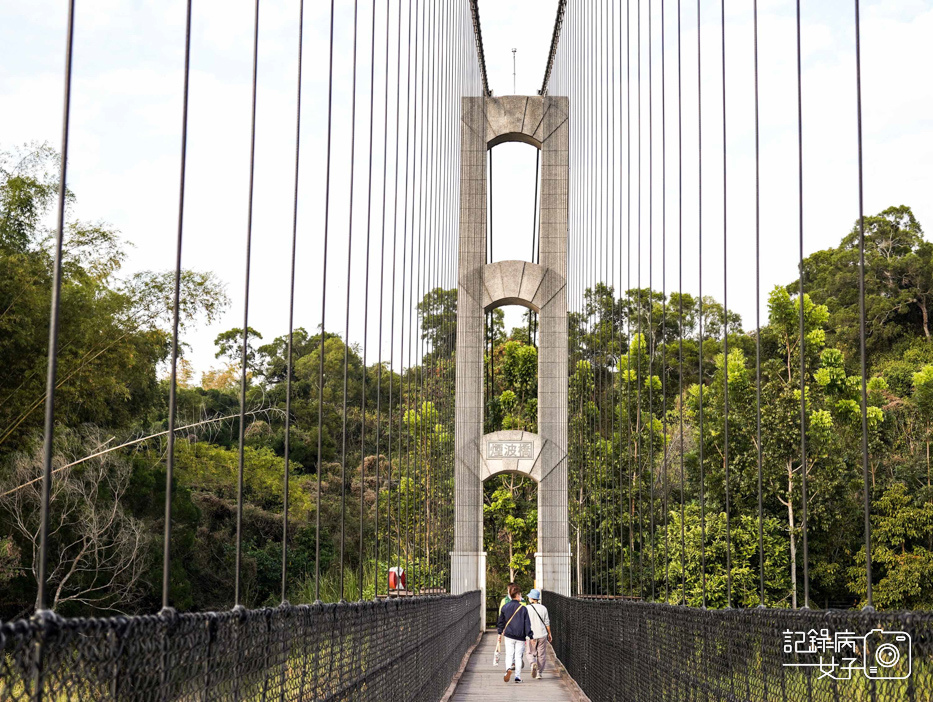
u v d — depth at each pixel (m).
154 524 24.75
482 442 26.19
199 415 33.03
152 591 23.97
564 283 26.86
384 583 20.80
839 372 24.23
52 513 21.00
